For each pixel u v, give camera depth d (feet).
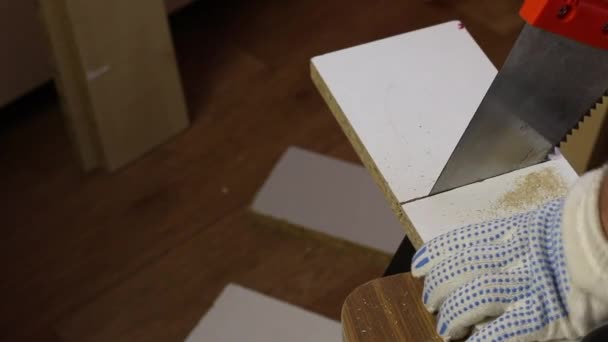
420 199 2.95
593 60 2.52
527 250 2.43
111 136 5.80
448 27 3.54
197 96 6.53
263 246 5.60
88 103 5.54
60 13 5.02
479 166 2.93
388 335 2.53
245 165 6.07
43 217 5.76
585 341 1.96
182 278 5.44
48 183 5.96
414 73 3.39
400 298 2.61
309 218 5.62
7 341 5.15
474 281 2.43
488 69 3.40
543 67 2.56
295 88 6.60
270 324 5.15
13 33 5.78
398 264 3.68
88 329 5.21
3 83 6.00
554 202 2.55
